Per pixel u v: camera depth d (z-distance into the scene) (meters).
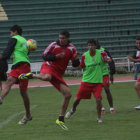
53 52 24.28
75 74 87.25
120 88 58.38
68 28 105.25
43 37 103.38
